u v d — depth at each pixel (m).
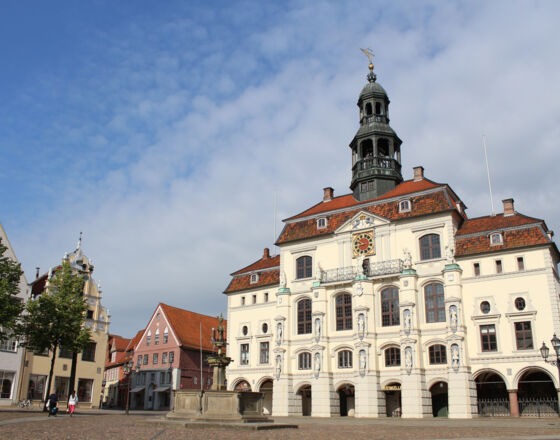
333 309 53.97
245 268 66.81
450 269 47.44
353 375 50.41
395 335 49.41
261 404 29.77
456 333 45.72
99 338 68.12
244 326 62.16
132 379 81.81
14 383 57.16
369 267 52.75
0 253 44.50
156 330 81.12
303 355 54.81
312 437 21.55
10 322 42.38
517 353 43.59
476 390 45.94
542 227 45.84
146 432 23.03
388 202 54.66
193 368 77.81
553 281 43.62
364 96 62.91
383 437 21.88
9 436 19.59
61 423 28.81
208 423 26.41
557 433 23.45
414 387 46.31
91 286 69.00
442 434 23.66
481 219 51.50
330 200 63.84
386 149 62.97
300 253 58.78
